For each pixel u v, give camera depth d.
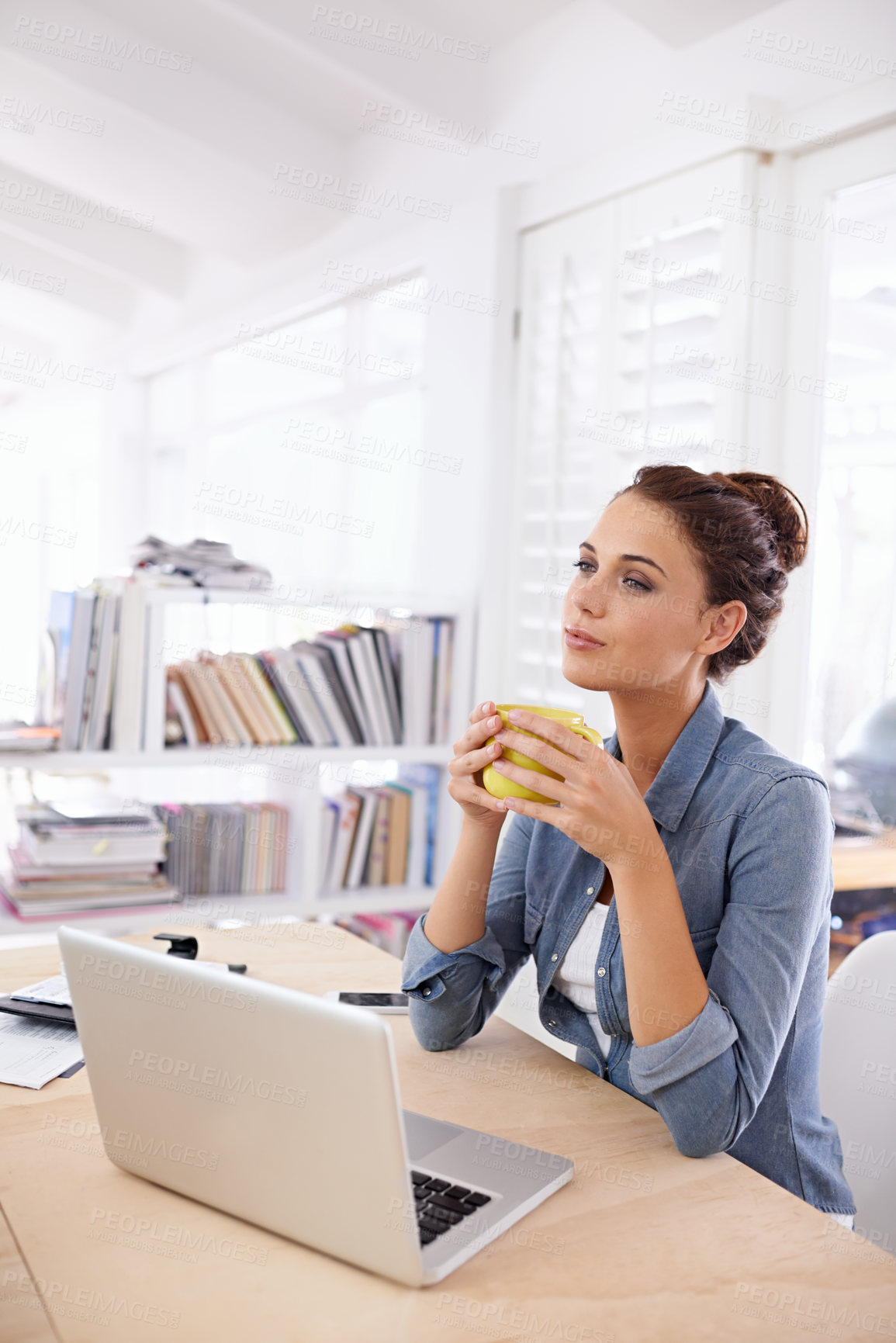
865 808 2.09
